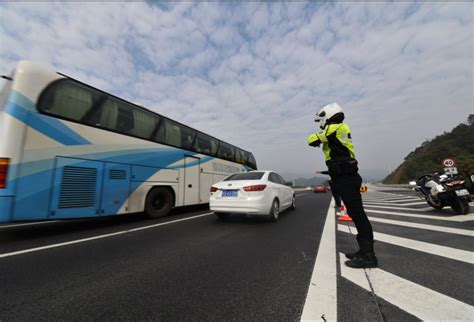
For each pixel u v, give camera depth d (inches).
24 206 147.8
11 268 103.8
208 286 84.6
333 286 82.7
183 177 284.7
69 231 185.5
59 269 102.6
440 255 116.0
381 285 83.0
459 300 72.2
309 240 150.6
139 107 238.1
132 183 220.2
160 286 85.2
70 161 173.5
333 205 390.3
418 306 68.8
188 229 189.9
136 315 66.5
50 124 163.3
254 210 199.8
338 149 105.6
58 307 71.2
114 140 207.2
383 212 270.8
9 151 143.3
